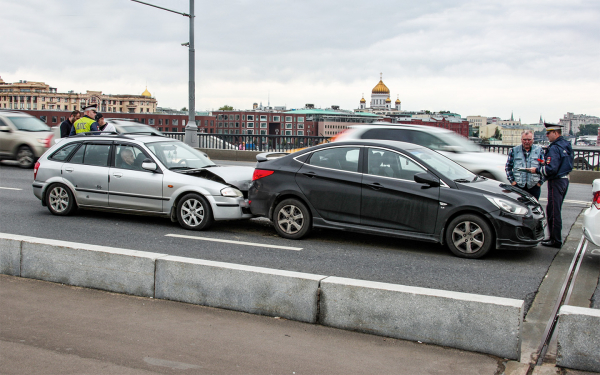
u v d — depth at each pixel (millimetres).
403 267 6770
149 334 4520
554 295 5789
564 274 6590
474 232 7184
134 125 20906
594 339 3834
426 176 7355
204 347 4277
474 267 6824
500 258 7293
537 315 5188
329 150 8156
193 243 7918
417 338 4387
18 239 6047
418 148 8047
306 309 4781
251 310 5004
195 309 5113
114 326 4684
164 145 9680
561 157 7840
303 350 4238
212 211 8703
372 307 4531
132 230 8797
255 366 3957
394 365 3992
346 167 7938
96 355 4109
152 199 9016
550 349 4328
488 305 4148
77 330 4590
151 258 5406
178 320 4840
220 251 7445
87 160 9664
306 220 8141
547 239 8117
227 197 8680
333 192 7891
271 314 4922
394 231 7586
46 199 9922
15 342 4328
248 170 9758
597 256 7504
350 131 12984
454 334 4262
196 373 3836
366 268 6699
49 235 8320
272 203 8344
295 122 187625
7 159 18312
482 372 3895
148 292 5434
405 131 12414
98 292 5574
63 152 9930
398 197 7504
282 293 4875
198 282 5215
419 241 8281
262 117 185625
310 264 6840
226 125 186625
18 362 3977
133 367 3918
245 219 9570
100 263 5633
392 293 4461
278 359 4078
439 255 7418
